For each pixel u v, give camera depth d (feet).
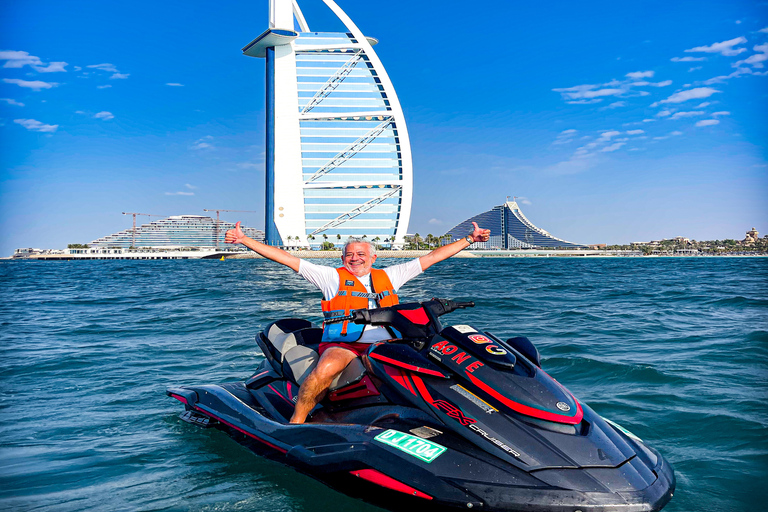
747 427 14.38
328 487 11.40
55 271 170.81
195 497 11.25
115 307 49.65
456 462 10.05
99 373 23.24
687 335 28.84
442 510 9.49
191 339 31.09
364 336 13.76
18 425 16.46
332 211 547.08
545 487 9.32
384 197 551.59
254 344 28.66
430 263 15.08
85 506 10.94
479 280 82.38
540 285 69.67
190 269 195.52
